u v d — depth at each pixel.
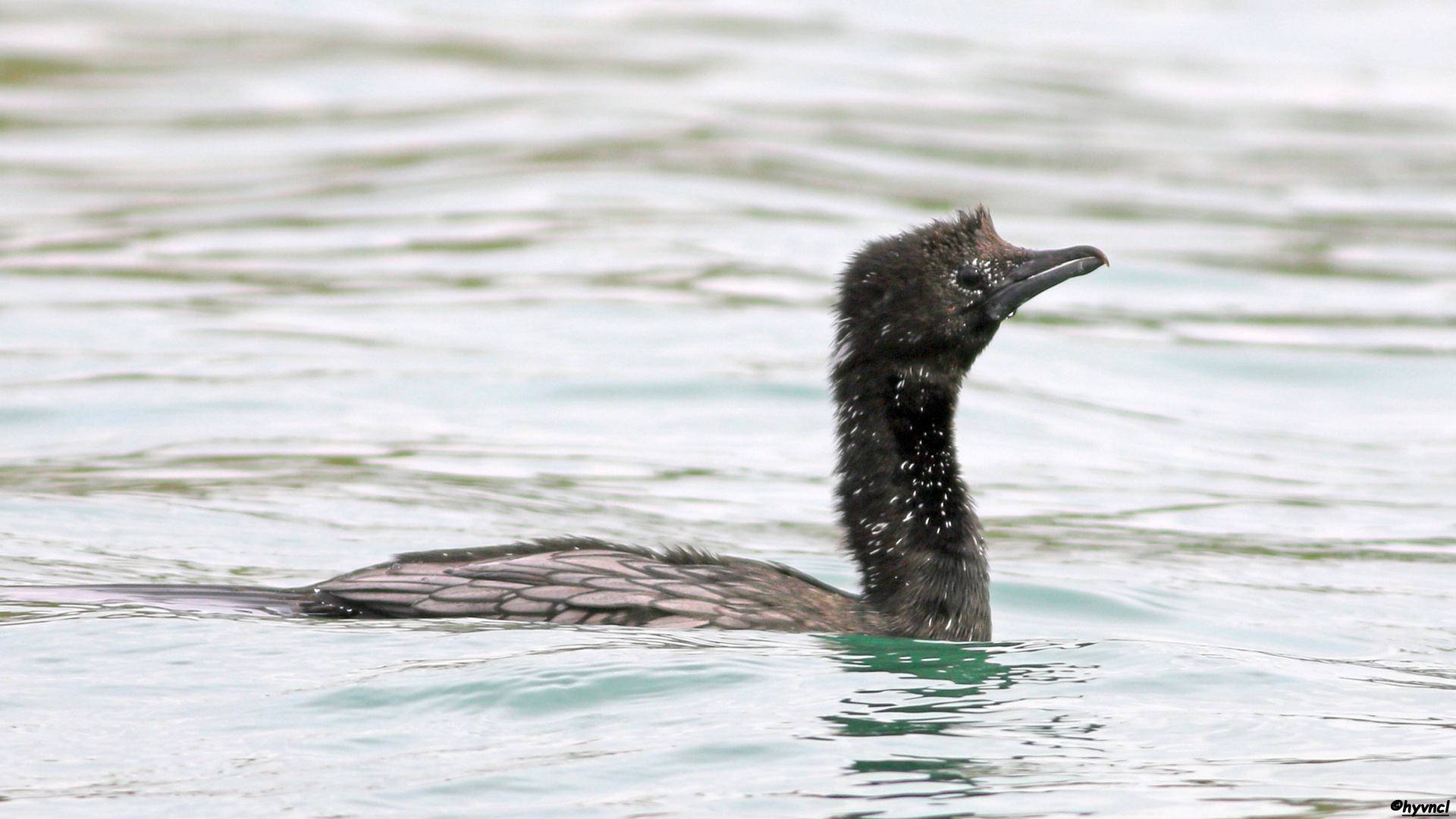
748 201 25.41
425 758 7.74
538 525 13.34
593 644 9.14
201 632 9.28
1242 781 7.61
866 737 8.12
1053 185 27.36
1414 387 18.86
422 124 30.20
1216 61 39.03
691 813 7.14
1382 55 40.12
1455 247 24.48
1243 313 21.39
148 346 18.55
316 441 15.62
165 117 30.58
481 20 39.66
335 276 21.58
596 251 22.72
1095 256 10.84
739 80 34.38
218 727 8.05
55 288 20.67
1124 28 42.12
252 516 13.16
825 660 9.28
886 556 10.71
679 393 17.55
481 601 9.71
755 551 12.97
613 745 7.95
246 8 39.91
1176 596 12.22
